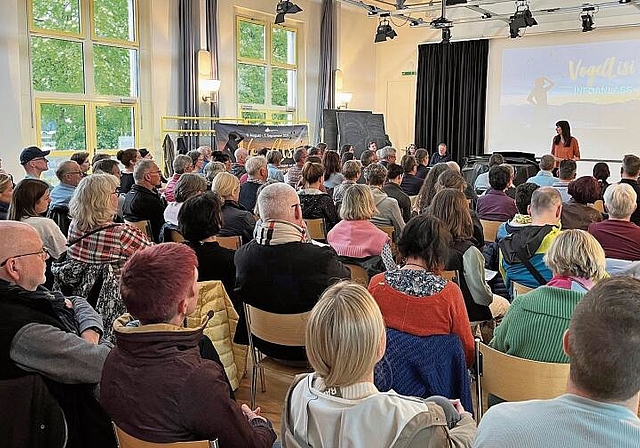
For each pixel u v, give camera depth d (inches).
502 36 444.8
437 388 76.7
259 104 424.8
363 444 48.0
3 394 62.9
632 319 39.4
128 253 102.7
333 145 444.5
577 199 161.6
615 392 39.7
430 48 484.4
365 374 50.7
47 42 303.6
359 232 132.7
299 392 53.0
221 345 110.9
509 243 117.6
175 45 358.3
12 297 66.3
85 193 103.0
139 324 59.5
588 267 78.6
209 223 113.1
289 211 105.0
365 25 506.9
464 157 440.8
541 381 74.3
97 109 329.4
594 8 381.1
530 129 445.4
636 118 401.1
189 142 362.6
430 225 84.9
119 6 335.6
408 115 513.3
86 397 69.4
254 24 414.6
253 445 57.9
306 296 100.3
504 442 40.9
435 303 77.6
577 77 421.1
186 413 53.7
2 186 143.3
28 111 295.3
